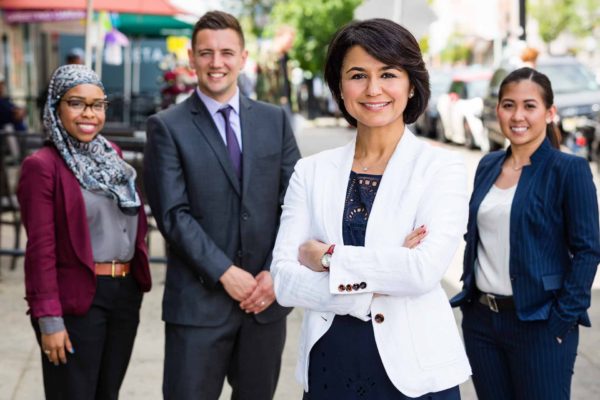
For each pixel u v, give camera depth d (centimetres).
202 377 349
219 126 358
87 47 782
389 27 248
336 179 258
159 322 602
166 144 347
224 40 350
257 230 355
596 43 4191
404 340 245
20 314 614
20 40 1852
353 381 250
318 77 3278
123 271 349
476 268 342
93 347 343
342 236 253
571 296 319
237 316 354
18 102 1812
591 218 319
